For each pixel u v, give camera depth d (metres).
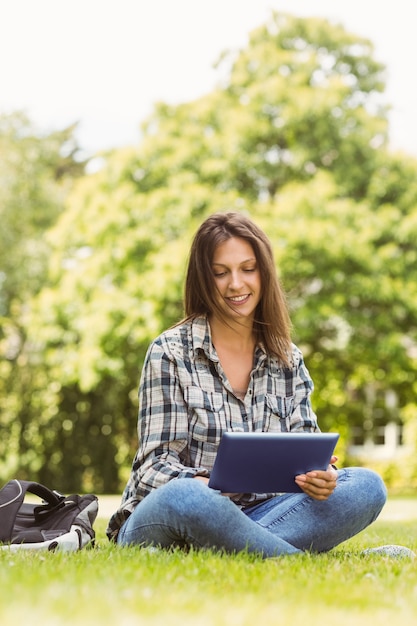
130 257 15.81
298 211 15.24
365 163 16.20
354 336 16.06
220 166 15.98
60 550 3.11
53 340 16.70
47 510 3.58
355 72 17.27
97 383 16.58
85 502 3.62
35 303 16.92
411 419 20.00
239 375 3.57
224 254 3.48
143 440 3.41
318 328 16.39
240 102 16.77
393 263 15.42
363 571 2.79
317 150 15.95
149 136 16.89
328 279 15.09
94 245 16.30
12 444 18.64
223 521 3.04
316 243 14.93
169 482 3.13
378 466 20.25
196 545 3.11
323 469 3.16
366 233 15.27
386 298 15.17
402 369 16.67
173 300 15.05
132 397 18.44
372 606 2.21
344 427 18.97
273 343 3.58
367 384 19.72
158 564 2.71
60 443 18.64
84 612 1.96
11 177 18.25
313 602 2.22
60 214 18.98
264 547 3.10
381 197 16.34
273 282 3.56
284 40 17.27
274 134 16.05
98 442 18.55
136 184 16.70
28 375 18.61
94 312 15.68
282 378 3.61
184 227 15.52
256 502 3.46
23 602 2.04
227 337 3.58
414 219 15.53
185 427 3.41
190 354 3.49
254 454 3.02
